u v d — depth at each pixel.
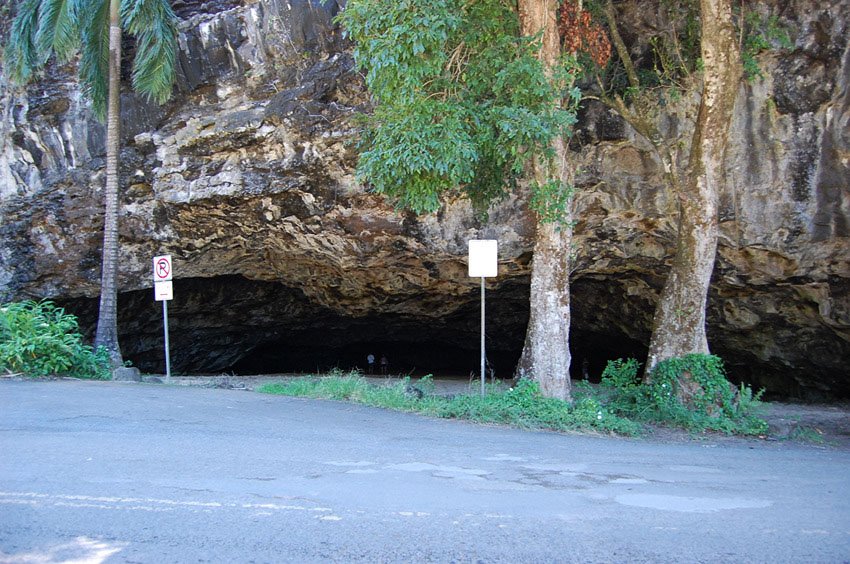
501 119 9.52
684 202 11.34
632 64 12.52
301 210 16.44
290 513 4.75
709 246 11.17
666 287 11.56
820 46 12.52
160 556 3.93
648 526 4.70
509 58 10.04
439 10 8.92
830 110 12.75
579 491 5.66
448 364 31.81
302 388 11.20
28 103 16.72
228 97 15.45
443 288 19.42
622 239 15.62
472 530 4.50
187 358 26.50
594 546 4.26
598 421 9.48
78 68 16.34
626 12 13.35
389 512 4.84
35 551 3.96
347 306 22.02
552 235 10.60
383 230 16.30
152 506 4.81
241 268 20.20
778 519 4.98
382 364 29.03
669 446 8.66
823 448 9.59
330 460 6.40
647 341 19.84
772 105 13.06
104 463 5.91
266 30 14.96
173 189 16.52
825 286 14.95
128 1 13.94
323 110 14.95
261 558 3.95
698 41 12.87
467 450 7.24
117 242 14.64
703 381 10.78
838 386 17.55
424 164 9.06
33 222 17.52
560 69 9.89
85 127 16.62
